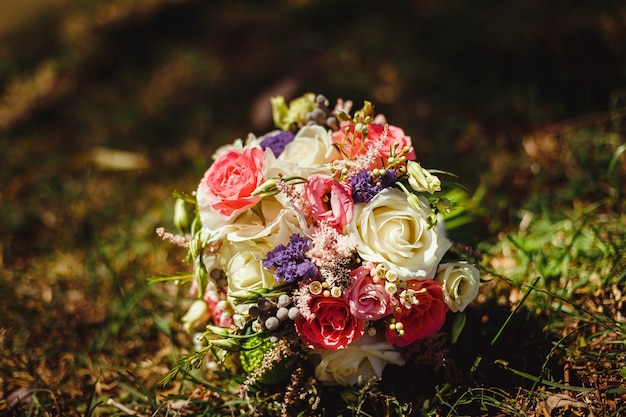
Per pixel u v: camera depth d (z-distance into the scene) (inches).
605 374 59.3
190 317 67.2
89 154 124.3
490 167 99.9
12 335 81.2
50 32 174.4
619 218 76.8
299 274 52.1
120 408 66.6
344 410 59.4
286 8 168.9
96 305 87.3
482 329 64.7
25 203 110.8
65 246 99.3
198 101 135.3
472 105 117.0
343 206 53.0
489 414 57.2
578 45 116.3
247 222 56.7
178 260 92.9
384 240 52.8
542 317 66.3
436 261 53.2
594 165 91.7
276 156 63.1
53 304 86.3
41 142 130.5
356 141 58.3
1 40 175.5
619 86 105.5
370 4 161.6
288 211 54.9
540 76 116.7
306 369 60.1
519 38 125.3
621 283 67.1
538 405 56.8
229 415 63.7
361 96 124.3
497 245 80.4
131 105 136.3
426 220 53.5
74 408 65.1
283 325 55.7
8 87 149.5
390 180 55.0
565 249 71.4
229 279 56.6
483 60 125.3
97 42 159.0
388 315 55.9
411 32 142.1
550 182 94.2
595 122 99.3
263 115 126.8
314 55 144.9
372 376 57.9
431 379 61.4
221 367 66.5
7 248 100.1
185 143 124.4
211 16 166.1
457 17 142.3
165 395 68.1
